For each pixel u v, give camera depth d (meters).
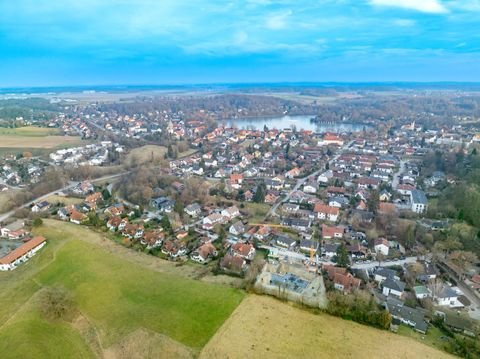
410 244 114.31
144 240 118.69
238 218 141.25
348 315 73.62
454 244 108.12
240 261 101.56
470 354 64.88
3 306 82.75
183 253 112.31
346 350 64.19
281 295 81.25
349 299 78.88
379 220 131.62
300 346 64.75
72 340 70.50
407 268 101.19
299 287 88.31
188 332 69.31
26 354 66.19
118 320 74.81
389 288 89.75
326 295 83.00
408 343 67.25
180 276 93.06
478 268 100.38
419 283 94.44
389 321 70.94
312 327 70.38
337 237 122.38
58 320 75.44
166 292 83.69
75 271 94.44
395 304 81.69
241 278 93.75
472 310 84.12
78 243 112.25
